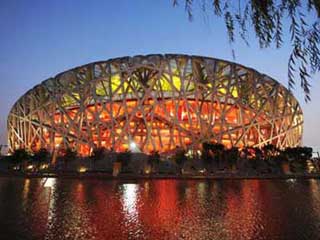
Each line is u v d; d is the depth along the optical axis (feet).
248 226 67.72
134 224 69.31
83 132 261.85
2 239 57.11
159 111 265.95
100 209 87.71
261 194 120.67
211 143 232.32
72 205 93.50
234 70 271.49
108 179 178.81
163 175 193.77
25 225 67.67
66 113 267.59
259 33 17.80
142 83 267.18
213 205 94.68
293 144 295.28
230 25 18.08
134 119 269.44
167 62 268.82
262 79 278.87
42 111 274.36
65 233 61.36
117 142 258.98
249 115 273.33
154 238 58.08
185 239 57.36
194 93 266.36
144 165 229.86
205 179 185.26
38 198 105.91
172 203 98.48
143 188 138.72
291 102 285.64
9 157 231.91
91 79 270.67
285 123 287.07
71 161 231.91
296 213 82.69
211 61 274.16
